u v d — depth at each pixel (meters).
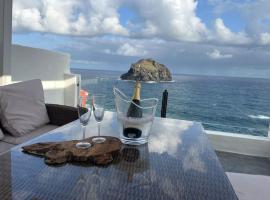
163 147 1.48
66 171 1.11
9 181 1.01
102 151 1.27
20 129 2.29
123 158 1.29
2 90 2.35
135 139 1.51
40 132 2.40
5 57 3.18
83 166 1.17
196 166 1.23
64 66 4.84
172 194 0.97
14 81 3.50
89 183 1.02
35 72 3.94
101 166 1.18
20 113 2.36
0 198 0.90
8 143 2.10
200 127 1.97
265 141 3.44
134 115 1.52
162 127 1.94
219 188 1.03
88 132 1.69
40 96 2.66
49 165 1.16
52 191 0.95
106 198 0.92
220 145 3.59
